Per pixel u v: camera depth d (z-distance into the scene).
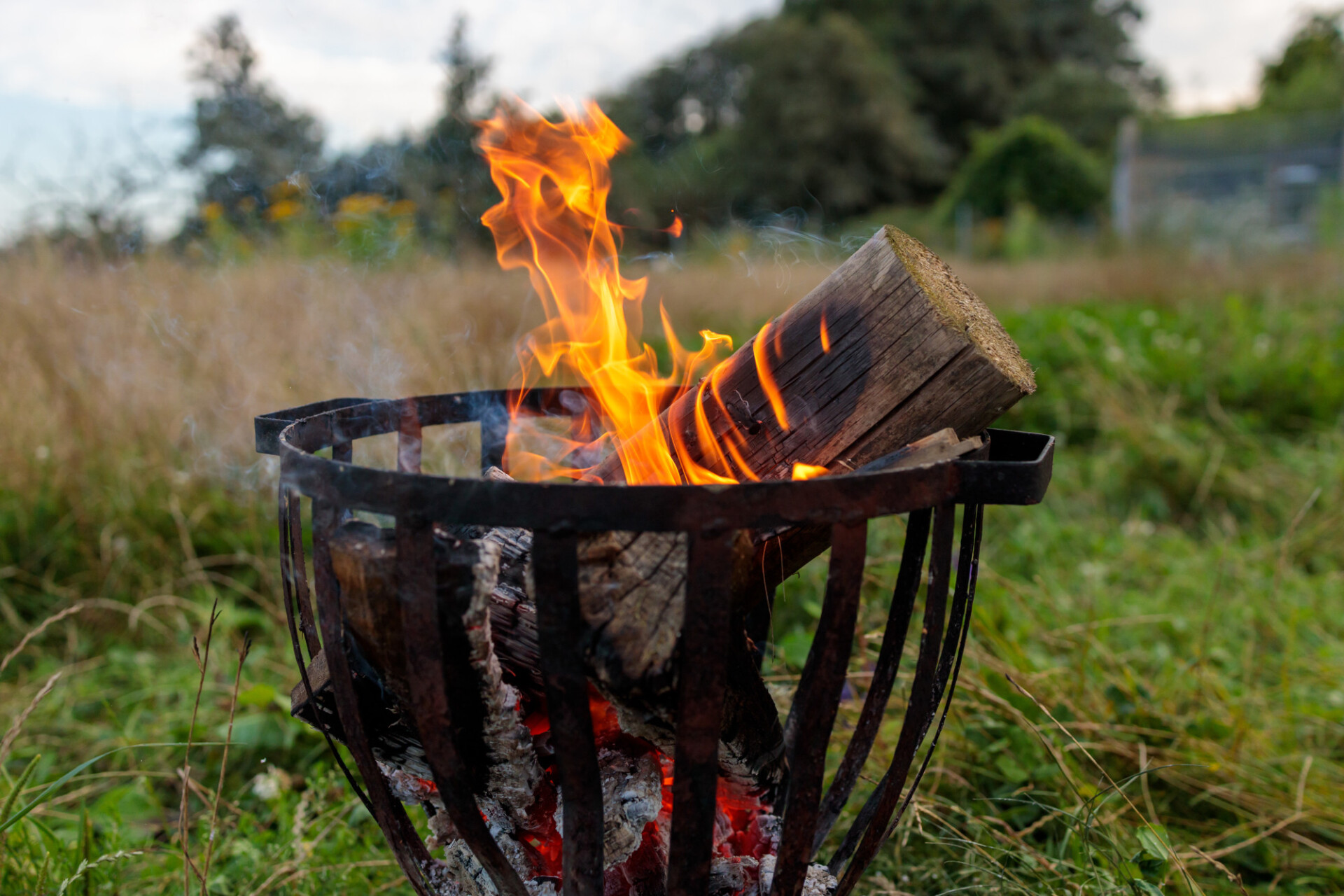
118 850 1.48
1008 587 2.22
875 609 2.08
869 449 1.04
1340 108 13.45
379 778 0.96
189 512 2.69
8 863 1.40
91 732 1.96
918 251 1.09
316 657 1.08
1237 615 2.45
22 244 3.42
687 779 0.84
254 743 1.84
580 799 0.86
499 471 1.29
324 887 1.47
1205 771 1.70
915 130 25.47
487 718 0.88
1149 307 6.40
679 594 0.84
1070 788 1.60
